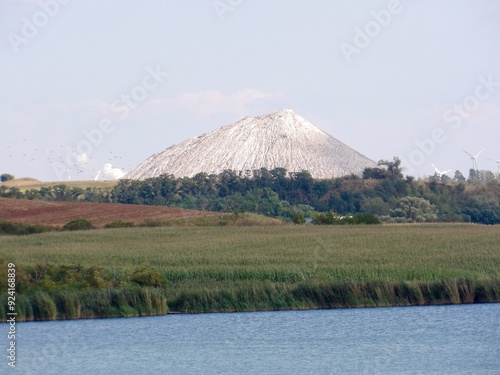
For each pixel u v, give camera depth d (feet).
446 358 387.96
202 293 487.20
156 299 475.31
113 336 427.74
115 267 552.41
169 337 428.56
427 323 450.30
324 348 405.39
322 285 495.82
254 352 402.31
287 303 490.90
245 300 488.44
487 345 407.44
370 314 474.08
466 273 539.29
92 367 378.32
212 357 391.04
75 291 471.62
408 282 501.15
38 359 390.01
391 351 401.29
